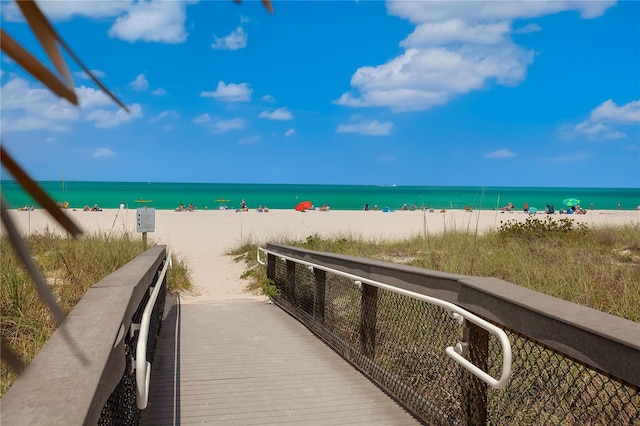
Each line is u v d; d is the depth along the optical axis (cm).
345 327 503
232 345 533
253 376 433
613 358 191
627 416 231
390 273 399
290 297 717
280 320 664
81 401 124
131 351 271
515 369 312
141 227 1024
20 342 405
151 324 460
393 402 377
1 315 441
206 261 1348
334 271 495
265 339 560
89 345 166
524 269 649
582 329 205
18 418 114
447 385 329
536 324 233
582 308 232
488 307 272
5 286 462
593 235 1070
